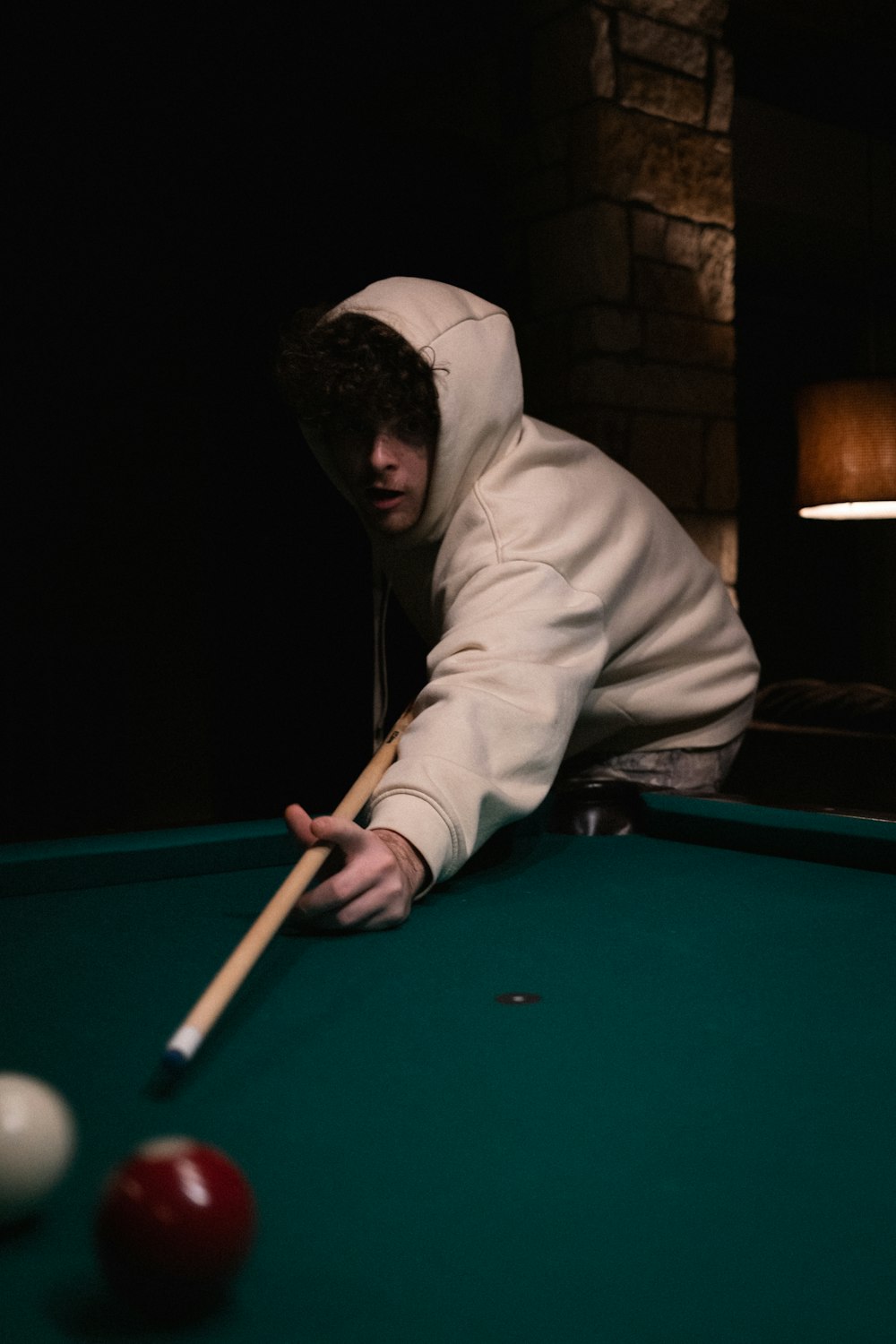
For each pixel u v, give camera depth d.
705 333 4.17
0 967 1.34
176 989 1.26
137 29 5.05
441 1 4.30
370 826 1.63
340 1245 0.72
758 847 2.00
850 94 5.78
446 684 1.83
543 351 4.10
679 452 4.12
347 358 2.07
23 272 5.33
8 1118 0.71
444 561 2.10
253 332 5.54
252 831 1.91
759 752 3.80
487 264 5.50
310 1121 0.91
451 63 4.64
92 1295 0.65
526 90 4.13
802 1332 0.62
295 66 4.95
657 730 2.56
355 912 1.47
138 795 5.59
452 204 5.53
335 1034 1.12
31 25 5.10
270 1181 0.81
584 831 2.18
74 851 1.74
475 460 2.12
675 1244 0.72
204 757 5.69
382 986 1.27
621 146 3.94
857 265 7.19
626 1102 0.95
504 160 4.22
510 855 2.00
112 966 1.35
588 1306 0.65
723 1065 1.04
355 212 5.48
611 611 2.14
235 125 5.40
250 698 5.59
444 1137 0.88
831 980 1.29
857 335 8.00
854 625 8.20
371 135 5.38
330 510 5.41
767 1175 0.82
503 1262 0.70
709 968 1.34
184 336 5.61
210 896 1.69
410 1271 0.69
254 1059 1.05
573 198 3.97
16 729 5.38
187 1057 0.98
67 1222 0.74
